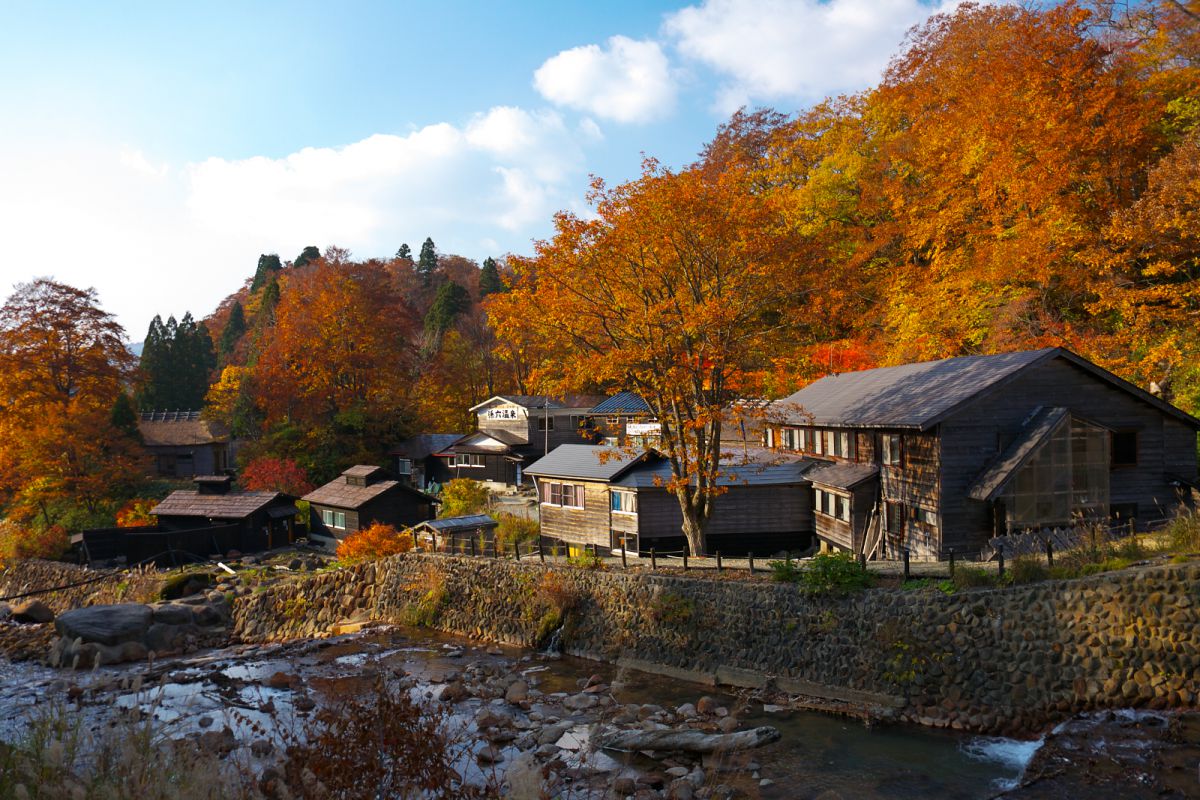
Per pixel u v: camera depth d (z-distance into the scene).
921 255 43.16
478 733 14.50
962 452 24.94
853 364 41.16
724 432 46.97
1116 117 31.48
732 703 17.62
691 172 25.20
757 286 27.12
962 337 34.78
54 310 59.00
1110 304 29.45
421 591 27.42
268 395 66.75
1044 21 34.91
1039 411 25.12
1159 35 32.56
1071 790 12.45
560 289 26.20
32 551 42.16
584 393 65.88
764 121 62.50
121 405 61.31
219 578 35.19
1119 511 25.22
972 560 22.89
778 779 13.34
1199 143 27.81
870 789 12.95
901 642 17.23
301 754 7.20
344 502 45.59
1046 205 34.03
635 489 32.97
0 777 6.30
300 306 72.94
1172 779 12.42
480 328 80.56
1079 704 15.34
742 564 23.73
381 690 7.75
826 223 47.00
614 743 14.32
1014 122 33.44
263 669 20.61
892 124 47.12
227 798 6.35
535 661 21.86
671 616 20.92
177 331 89.25
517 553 27.14
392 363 73.56
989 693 16.03
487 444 61.59
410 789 6.75
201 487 47.31
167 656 25.50
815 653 18.41
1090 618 15.91
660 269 26.20
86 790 5.91
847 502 29.72
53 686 18.95
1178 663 14.99
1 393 55.62
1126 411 25.56
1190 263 30.00
